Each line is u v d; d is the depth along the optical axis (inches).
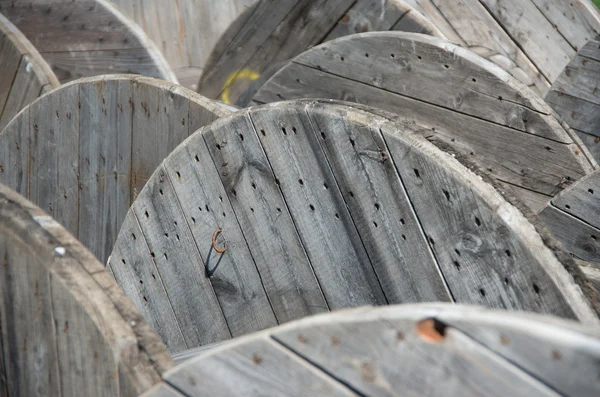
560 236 132.7
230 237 109.9
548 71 204.7
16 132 172.2
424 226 83.0
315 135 92.1
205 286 116.5
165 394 62.2
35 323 78.5
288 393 54.4
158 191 120.6
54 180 166.2
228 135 105.0
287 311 104.0
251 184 103.7
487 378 44.5
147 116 137.9
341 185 91.3
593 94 165.2
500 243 75.7
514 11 209.2
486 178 77.1
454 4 217.8
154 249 124.5
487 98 159.8
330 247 95.4
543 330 41.8
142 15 281.3
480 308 45.3
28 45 203.5
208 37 271.3
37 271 76.9
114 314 70.1
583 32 198.5
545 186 156.4
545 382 42.3
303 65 190.4
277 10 217.3
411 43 167.6
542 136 153.8
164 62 240.1
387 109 177.2
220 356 57.9
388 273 88.8
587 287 70.9
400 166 83.5
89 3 253.0
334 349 51.3
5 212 81.0
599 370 40.2
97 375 71.2
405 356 47.9
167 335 126.3
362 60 178.5
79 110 153.3
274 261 104.0
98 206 157.0
